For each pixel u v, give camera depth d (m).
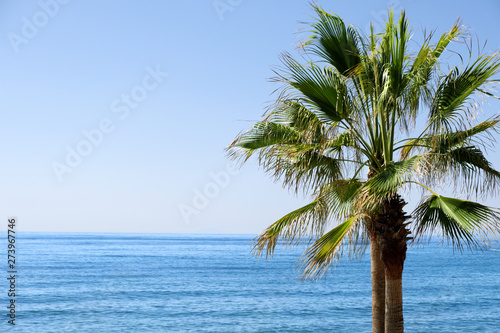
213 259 86.94
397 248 7.63
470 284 48.38
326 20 7.80
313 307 31.98
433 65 7.49
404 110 7.77
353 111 7.70
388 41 7.62
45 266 66.12
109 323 25.64
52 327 24.39
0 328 24.00
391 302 7.64
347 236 7.03
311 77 7.54
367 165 8.12
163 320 26.72
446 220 7.22
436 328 25.11
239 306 32.25
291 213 8.07
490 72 6.93
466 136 7.36
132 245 148.00
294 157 7.84
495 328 24.98
